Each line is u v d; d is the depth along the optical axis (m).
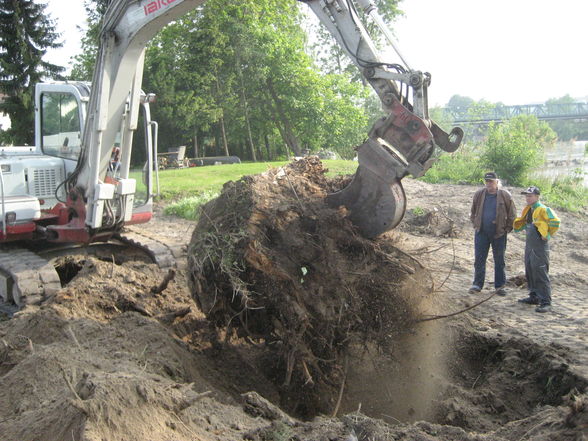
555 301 8.62
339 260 5.83
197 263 5.89
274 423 4.24
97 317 6.97
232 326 6.09
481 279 9.02
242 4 31.86
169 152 30.48
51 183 8.99
